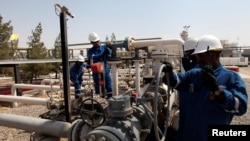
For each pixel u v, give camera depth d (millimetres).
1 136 5039
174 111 3477
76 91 3826
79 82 5770
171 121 3117
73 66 5715
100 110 2098
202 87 1976
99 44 4883
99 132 1564
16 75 9547
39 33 18188
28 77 16250
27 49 18703
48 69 16500
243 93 1736
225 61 30141
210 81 1574
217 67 1907
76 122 2176
